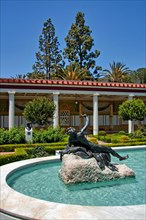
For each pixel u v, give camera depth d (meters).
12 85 21.25
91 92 23.62
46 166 10.80
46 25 47.53
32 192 7.33
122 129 32.31
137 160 12.79
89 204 6.37
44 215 4.93
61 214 4.92
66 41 46.53
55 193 7.23
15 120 28.14
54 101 22.41
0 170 8.67
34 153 12.96
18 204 5.54
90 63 46.06
